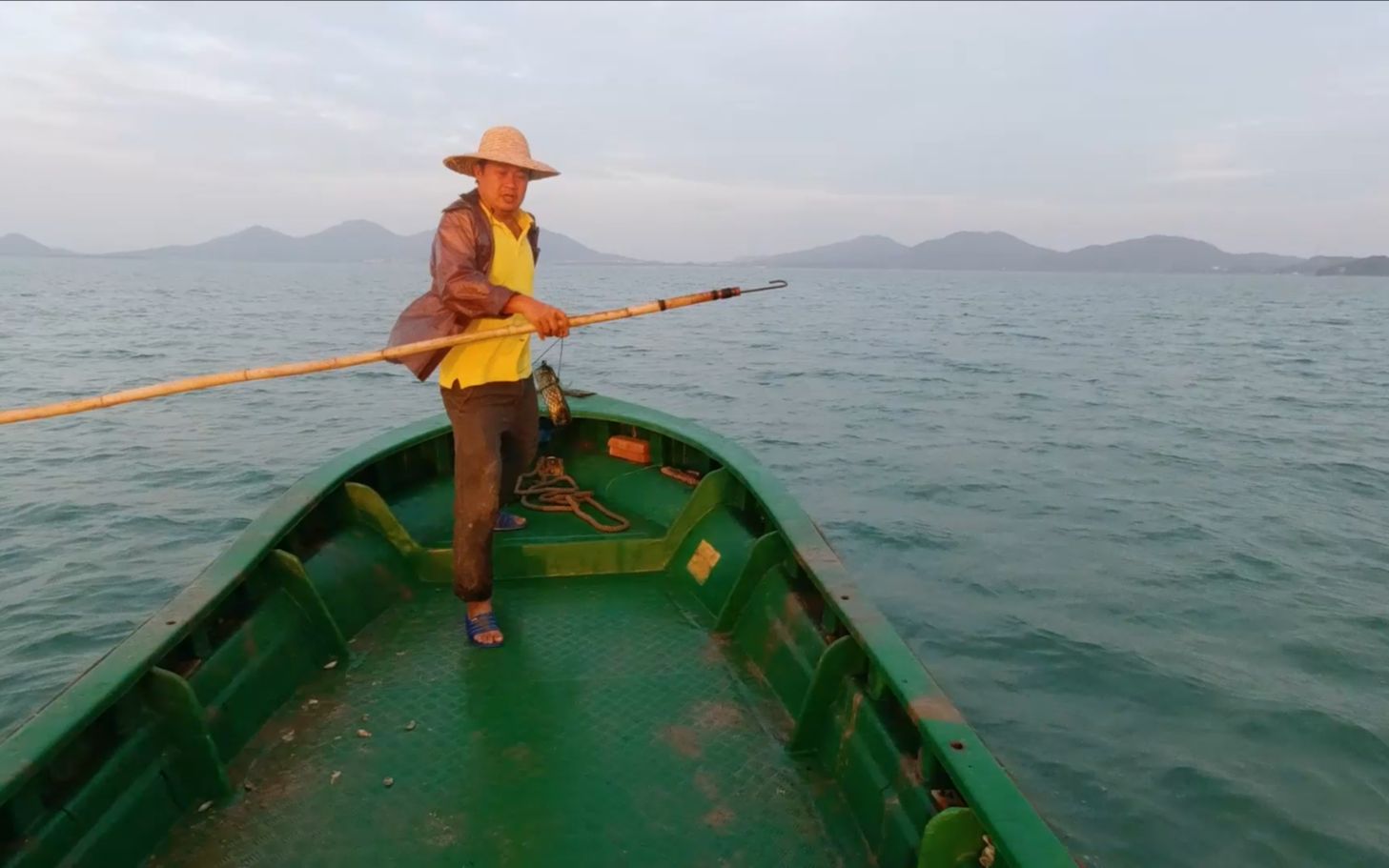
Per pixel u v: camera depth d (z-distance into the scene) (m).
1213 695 5.59
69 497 9.59
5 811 1.93
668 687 3.12
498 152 2.82
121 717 2.35
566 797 2.51
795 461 11.97
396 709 2.95
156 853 2.26
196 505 9.33
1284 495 10.44
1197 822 4.41
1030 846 1.67
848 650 2.68
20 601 6.83
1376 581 7.54
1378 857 4.19
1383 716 5.36
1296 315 55.44
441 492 4.59
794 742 2.73
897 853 2.15
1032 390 19.23
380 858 2.26
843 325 40.78
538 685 3.11
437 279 2.85
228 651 2.84
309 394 17.39
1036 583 7.40
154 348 24.89
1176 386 20.30
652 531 4.30
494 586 3.95
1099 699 5.54
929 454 12.52
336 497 3.92
